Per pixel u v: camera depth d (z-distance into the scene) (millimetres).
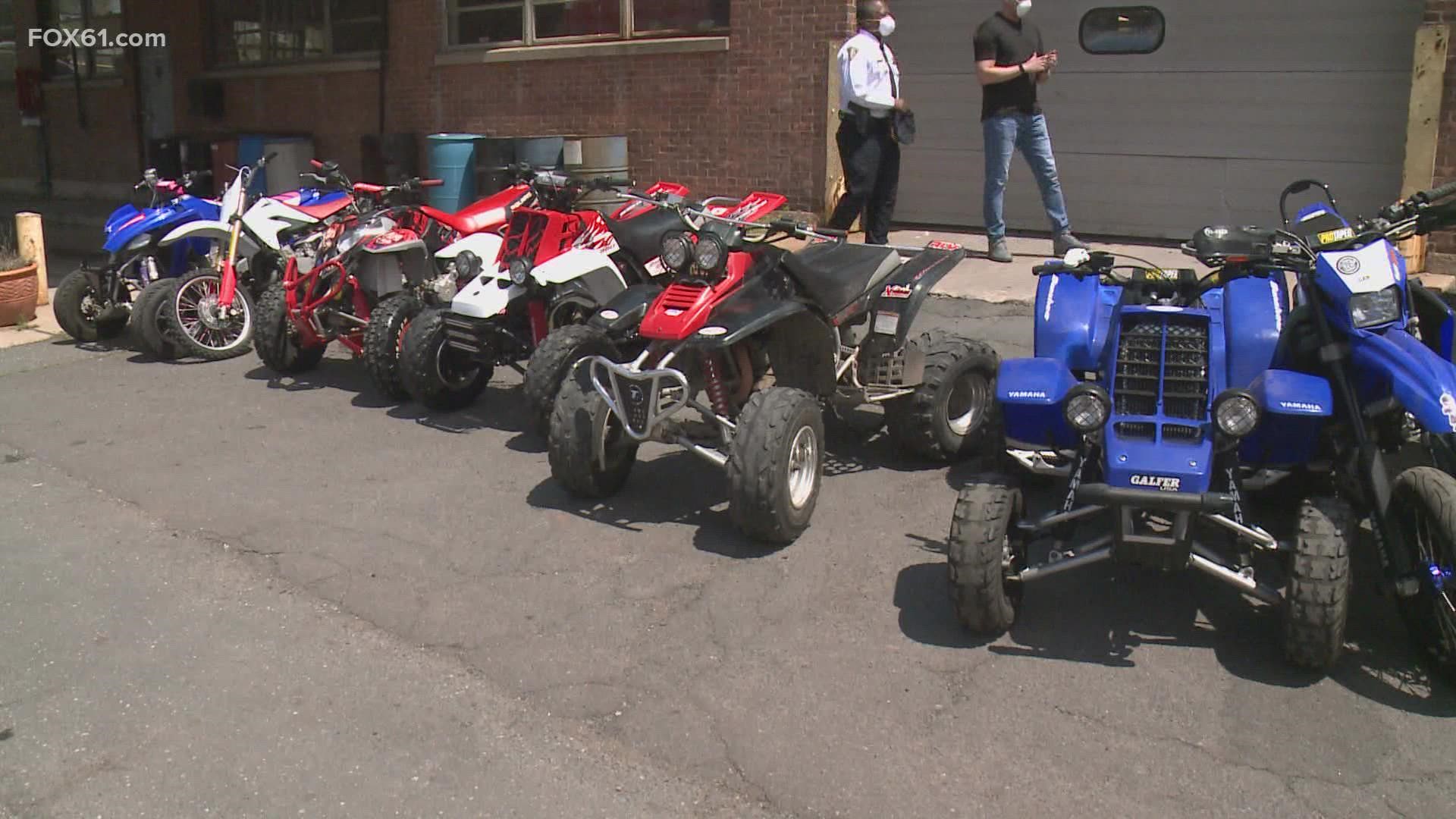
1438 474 3869
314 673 4215
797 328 5578
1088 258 4938
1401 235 4645
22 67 19281
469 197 11805
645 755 3693
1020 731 3738
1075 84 10125
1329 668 4012
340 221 7609
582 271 6523
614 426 5621
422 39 13562
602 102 12109
